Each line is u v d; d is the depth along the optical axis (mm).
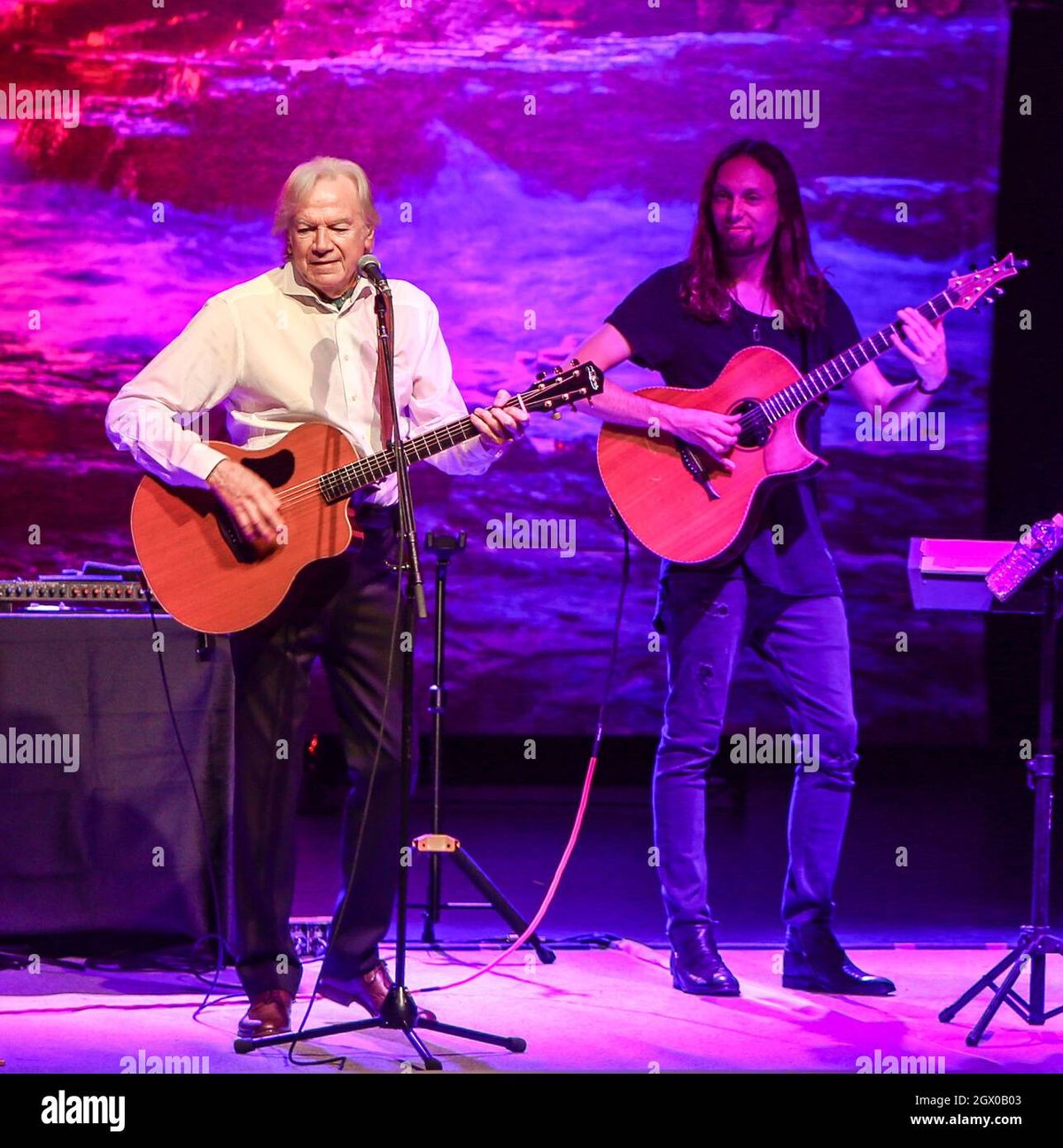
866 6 7172
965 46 7160
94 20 7105
